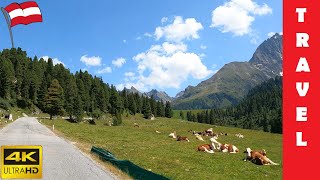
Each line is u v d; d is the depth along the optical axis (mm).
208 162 34250
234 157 39969
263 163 35219
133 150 41188
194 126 148125
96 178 21625
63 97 149500
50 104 137250
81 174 22703
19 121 105000
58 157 30094
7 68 199875
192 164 32125
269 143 73375
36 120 118500
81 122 126938
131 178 21734
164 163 31484
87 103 194125
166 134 82000
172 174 25875
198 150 44844
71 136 58344
